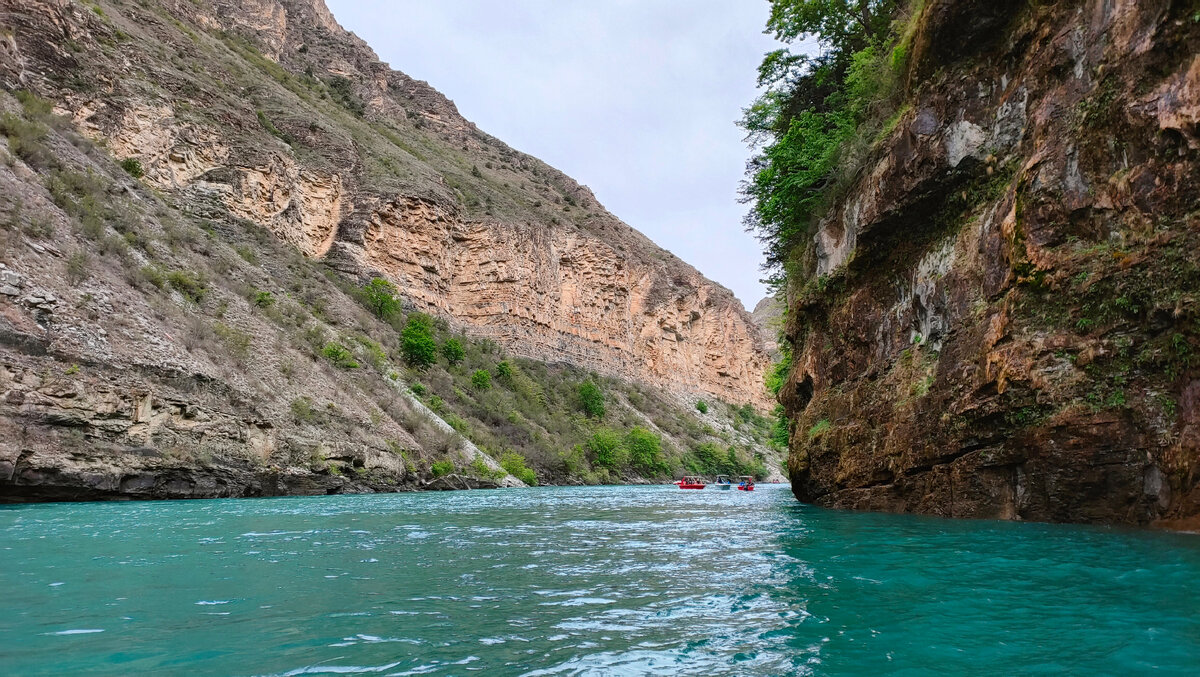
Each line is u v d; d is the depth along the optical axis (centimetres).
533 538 1096
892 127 1448
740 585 653
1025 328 1022
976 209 1229
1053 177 1002
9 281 1773
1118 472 898
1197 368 803
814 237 1841
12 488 1581
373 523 1349
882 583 636
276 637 470
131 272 2431
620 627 497
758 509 1789
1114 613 486
